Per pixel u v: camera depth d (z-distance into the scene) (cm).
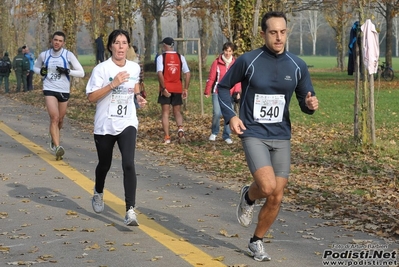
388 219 967
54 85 1469
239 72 750
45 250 804
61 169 1370
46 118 2452
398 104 3319
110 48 944
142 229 905
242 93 761
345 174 1373
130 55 1792
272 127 748
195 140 1856
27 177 1284
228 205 1066
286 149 752
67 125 2233
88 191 1162
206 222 952
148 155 1588
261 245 764
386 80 5522
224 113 750
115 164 1439
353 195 1160
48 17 4253
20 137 1880
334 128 2298
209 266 739
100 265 743
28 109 2845
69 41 4141
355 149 1686
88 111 2745
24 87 4066
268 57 747
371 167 1456
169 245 824
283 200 1102
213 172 1372
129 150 914
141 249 808
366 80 1712
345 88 4691
